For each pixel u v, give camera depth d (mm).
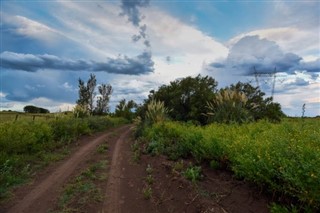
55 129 17688
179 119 24656
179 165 8125
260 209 4898
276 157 5031
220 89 22281
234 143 6898
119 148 15398
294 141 5578
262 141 6375
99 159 11688
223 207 5324
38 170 9578
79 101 47500
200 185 6531
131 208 6266
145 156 11703
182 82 25641
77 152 13430
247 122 13984
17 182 8062
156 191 7109
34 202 6594
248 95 19500
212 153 7594
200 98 23734
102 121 32812
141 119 26828
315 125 9391
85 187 7641
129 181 8297
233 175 6383
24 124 16156
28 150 12227
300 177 4133
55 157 11570
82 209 6207
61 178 8609
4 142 11023
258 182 5246
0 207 6289
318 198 3877
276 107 18781
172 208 5977
